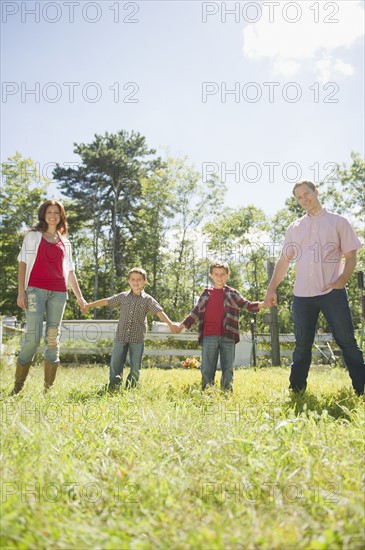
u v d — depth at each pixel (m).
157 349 14.51
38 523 1.47
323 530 1.46
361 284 11.43
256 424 2.76
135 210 39.81
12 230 32.72
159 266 34.78
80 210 38.31
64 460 2.04
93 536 1.40
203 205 34.22
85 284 39.62
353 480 1.83
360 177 34.75
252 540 1.38
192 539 1.37
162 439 2.50
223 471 1.94
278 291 27.67
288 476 1.87
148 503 1.66
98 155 37.91
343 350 4.79
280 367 11.42
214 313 5.82
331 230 4.86
